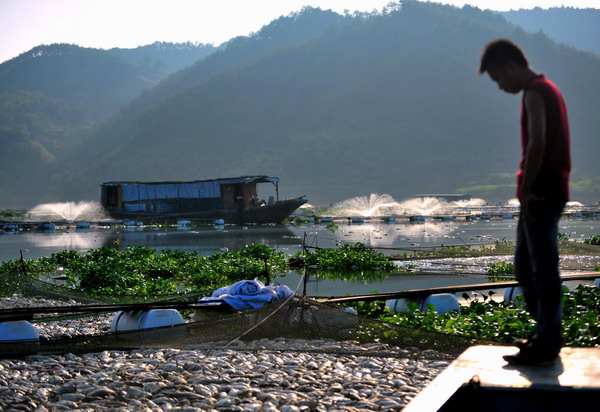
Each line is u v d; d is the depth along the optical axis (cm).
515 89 459
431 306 1232
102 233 5181
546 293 438
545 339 429
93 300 1584
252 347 923
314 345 927
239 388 724
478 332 1022
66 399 709
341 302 1232
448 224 6325
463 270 2206
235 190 6178
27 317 1011
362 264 2384
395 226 5934
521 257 472
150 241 4191
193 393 712
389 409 631
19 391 740
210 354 908
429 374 768
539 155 430
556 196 441
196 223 6091
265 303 1135
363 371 798
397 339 910
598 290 1427
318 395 696
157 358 898
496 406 393
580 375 401
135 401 689
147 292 1770
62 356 934
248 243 3853
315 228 5556
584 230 4988
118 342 957
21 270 1986
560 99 442
